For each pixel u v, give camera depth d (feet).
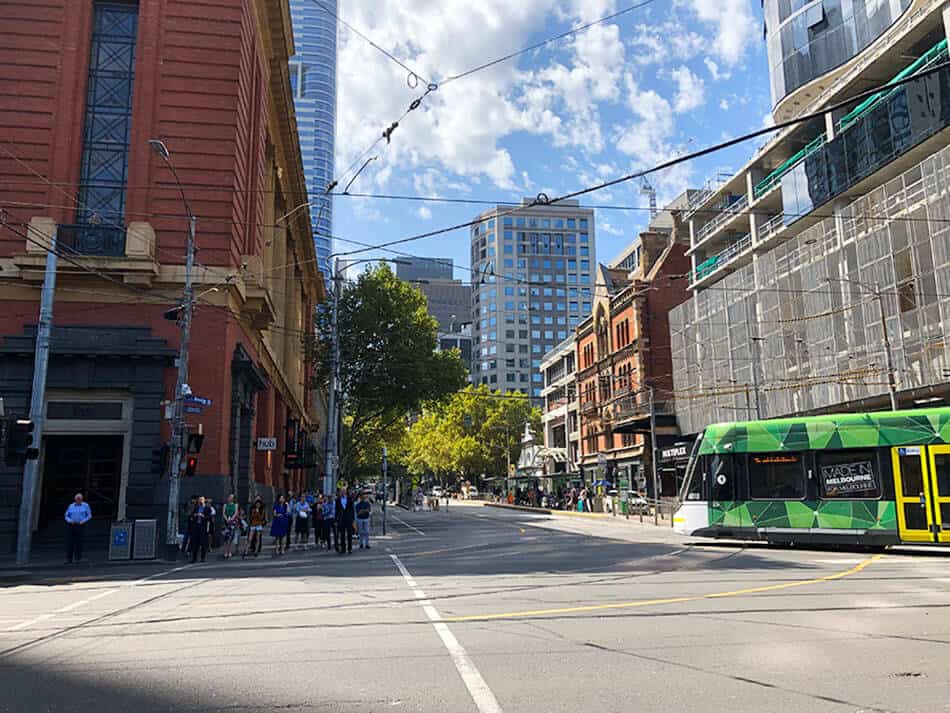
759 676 20.93
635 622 29.66
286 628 29.71
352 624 30.30
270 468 121.49
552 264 479.82
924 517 61.16
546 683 20.39
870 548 68.74
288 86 117.80
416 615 32.37
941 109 94.27
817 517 66.44
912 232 96.78
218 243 82.43
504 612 32.73
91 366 78.95
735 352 143.64
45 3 85.30
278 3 102.73
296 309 160.76
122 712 18.40
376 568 57.36
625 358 193.26
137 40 86.02
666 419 168.86
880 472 63.82
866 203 107.24
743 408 132.57
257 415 116.26
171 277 80.84
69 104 83.41
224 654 24.84
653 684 20.17
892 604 33.83
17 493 76.33
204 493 77.46
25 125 82.33
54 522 78.79
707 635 26.86
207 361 80.02
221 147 84.48
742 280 142.51
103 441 81.66
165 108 84.38
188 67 85.51
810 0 150.92
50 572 59.00
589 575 48.01
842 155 113.39
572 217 488.44
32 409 66.28
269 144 115.96
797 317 123.75
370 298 161.79
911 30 102.73
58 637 28.78
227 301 81.87
